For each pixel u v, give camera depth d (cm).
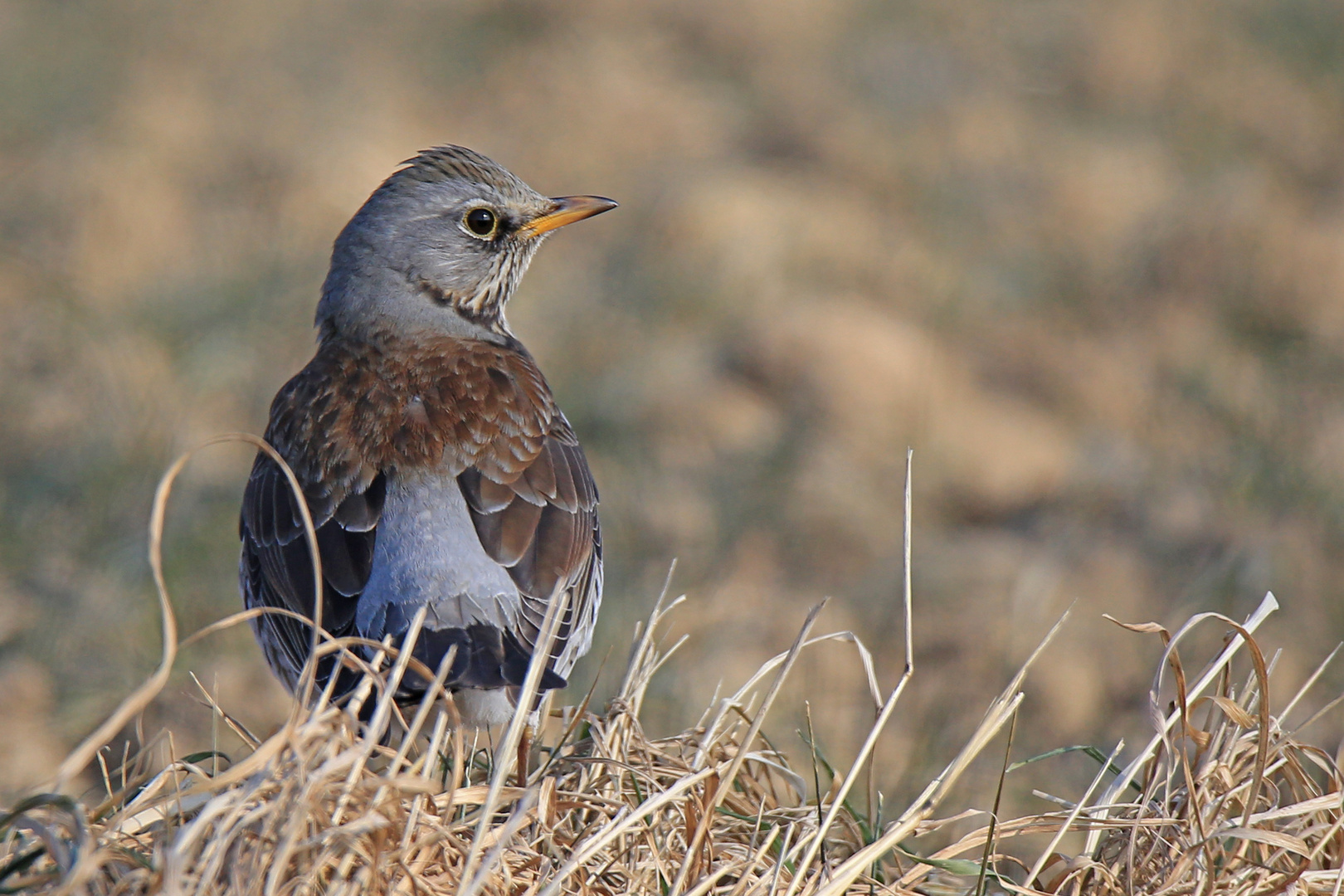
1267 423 1592
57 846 558
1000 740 1023
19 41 2802
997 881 691
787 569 1361
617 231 2097
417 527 758
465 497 771
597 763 704
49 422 1538
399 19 3053
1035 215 2209
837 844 721
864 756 645
